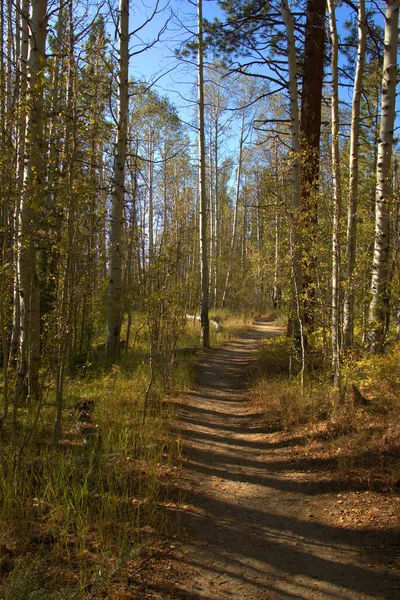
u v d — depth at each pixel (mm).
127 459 4918
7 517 3504
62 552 3164
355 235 7090
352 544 3541
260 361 11609
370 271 7223
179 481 4707
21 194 4375
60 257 5129
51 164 4945
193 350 13914
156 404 7535
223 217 34406
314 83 10852
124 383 8195
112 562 3109
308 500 4367
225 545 3543
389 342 8016
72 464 4406
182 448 5695
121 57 9711
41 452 4801
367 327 7320
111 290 9859
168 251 6855
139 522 3730
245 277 30438
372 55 10672
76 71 4789
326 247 7188
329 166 8070
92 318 11078
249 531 3783
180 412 7461
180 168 24344
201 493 4484
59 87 5098
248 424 7082
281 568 3252
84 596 2717
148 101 16000
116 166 9734
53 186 4691
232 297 31094
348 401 6340
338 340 6805
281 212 8297
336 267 6770
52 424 5859
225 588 3002
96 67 5336
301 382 7906
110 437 5457
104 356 10102
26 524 3459
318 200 7309
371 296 6902
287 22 9680
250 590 2990
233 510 4160
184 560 3295
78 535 3324
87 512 3572
